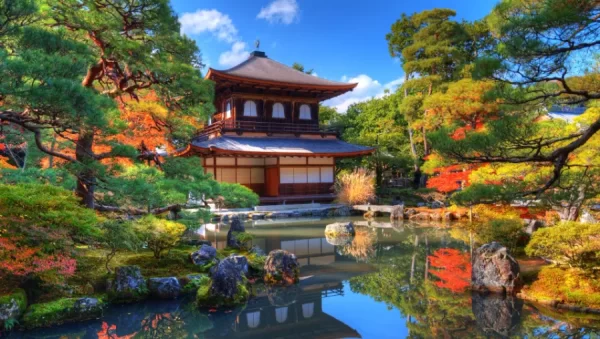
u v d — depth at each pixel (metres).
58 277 7.13
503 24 6.07
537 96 6.36
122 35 9.78
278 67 33.44
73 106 5.75
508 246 11.10
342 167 35.19
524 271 9.31
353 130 39.12
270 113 30.33
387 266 11.37
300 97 31.30
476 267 8.94
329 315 7.61
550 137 7.45
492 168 11.34
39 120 6.38
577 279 8.02
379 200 27.70
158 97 11.90
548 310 7.40
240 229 14.66
